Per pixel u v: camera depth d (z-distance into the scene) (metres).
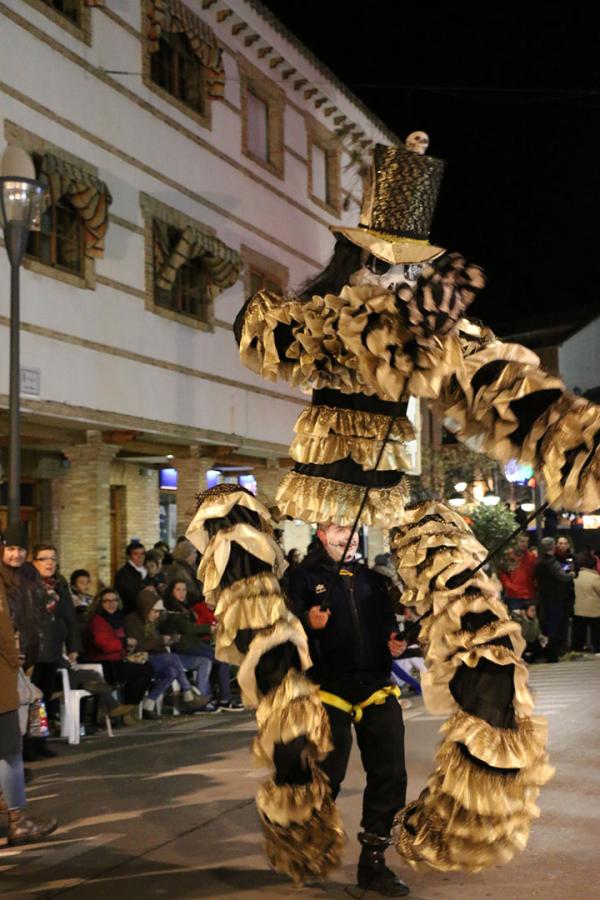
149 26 16.14
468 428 4.08
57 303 13.84
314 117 22.11
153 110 16.20
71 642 9.87
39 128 13.56
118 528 19.14
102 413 14.70
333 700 4.48
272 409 19.95
